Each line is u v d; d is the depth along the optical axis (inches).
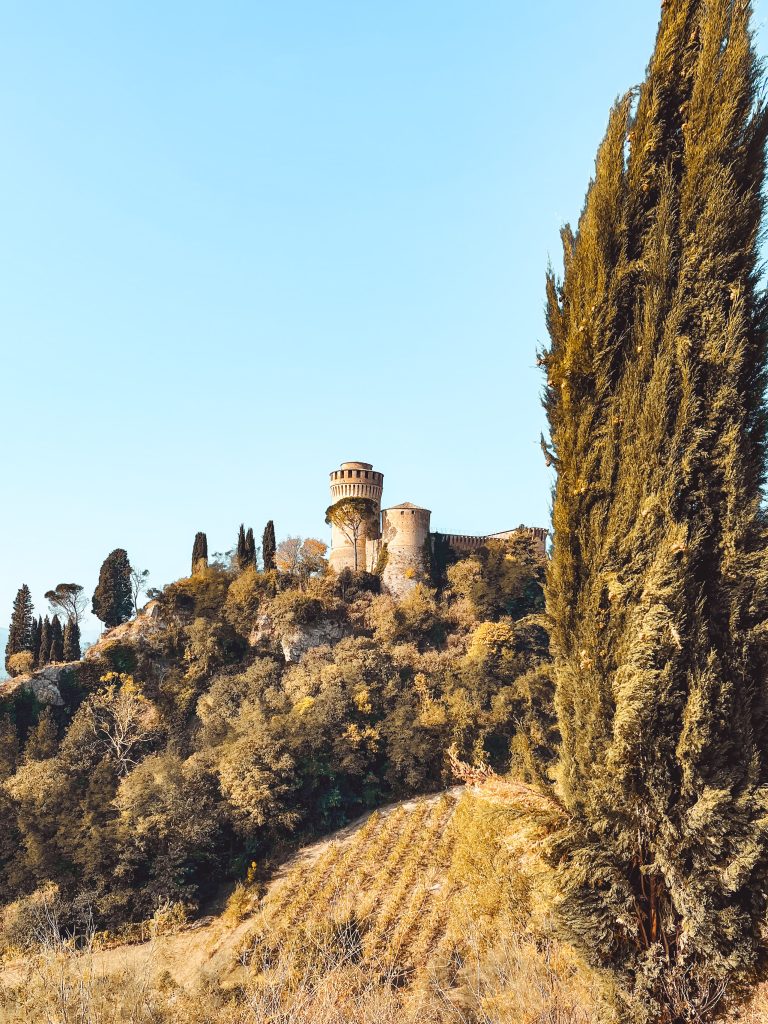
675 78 396.5
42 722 2994.6
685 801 352.2
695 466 368.2
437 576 4028.1
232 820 2362.2
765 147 381.7
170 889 2012.8
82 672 3440.0
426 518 4074.8
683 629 357.7
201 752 2714.1
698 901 341.1
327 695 2901.1
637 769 358.9
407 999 454.0
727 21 378.0
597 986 358.0
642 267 393.1
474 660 3196.4
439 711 2834.6
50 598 4355.3
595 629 379.2
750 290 381.1
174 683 3447.3
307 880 2081.7
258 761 2501.2
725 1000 341.1
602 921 354.0
